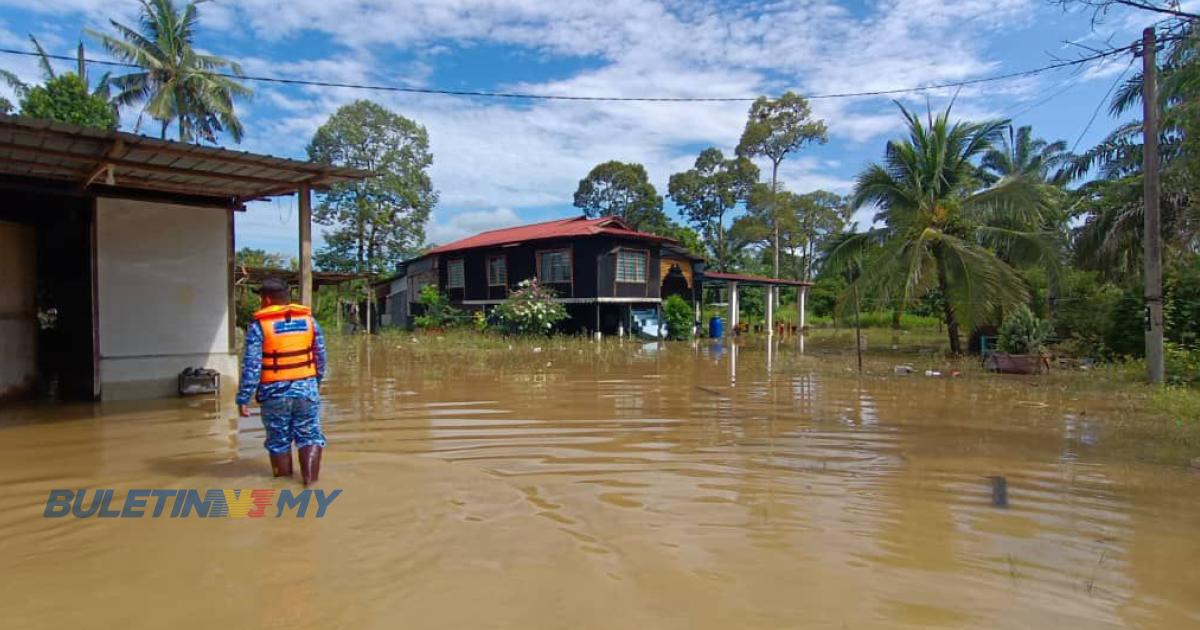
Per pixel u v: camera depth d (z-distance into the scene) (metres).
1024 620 3.26
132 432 7.29
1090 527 4.54
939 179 18.97
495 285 28.95
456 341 21.66
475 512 4.72
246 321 21.78
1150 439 7.26
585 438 7.25
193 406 8.98
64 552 3.96
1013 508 4.92
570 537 4.27
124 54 23.75
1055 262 17.59
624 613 3.27
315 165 8.38
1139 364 13.38
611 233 25.73
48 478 5.46
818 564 3.89
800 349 20.97
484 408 9.18
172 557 3.90
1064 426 7.98
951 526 4.54
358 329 29.47
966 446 6.93
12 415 8.27
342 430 7.62
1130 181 16.41
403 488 5.27
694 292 31.27
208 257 10.20
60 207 9.91
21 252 9.34
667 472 5.86
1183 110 11.05
